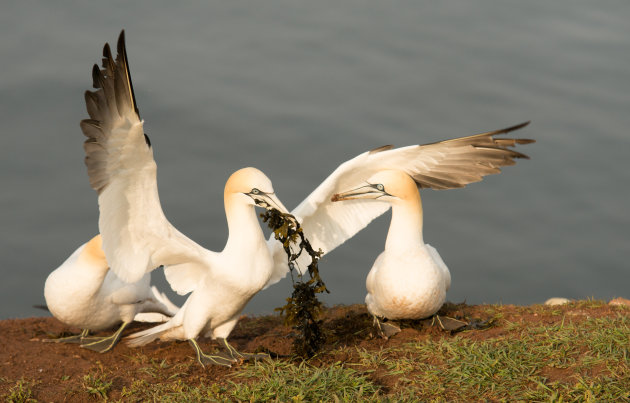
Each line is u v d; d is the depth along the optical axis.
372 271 12.52
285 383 9.76
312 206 12.05
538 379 9.64
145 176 10.19
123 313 12.69
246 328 13.76
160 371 10.91
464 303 13.91
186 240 11.12
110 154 9.81
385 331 11.92
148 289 13.02
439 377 9.94
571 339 10.63
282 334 12.99
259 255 11.29
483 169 12.32
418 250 11.92
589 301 13.44
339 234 12.94
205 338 13.05
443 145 11.91
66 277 12.04
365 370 10.35
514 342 10.72
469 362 10.18
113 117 9.45
